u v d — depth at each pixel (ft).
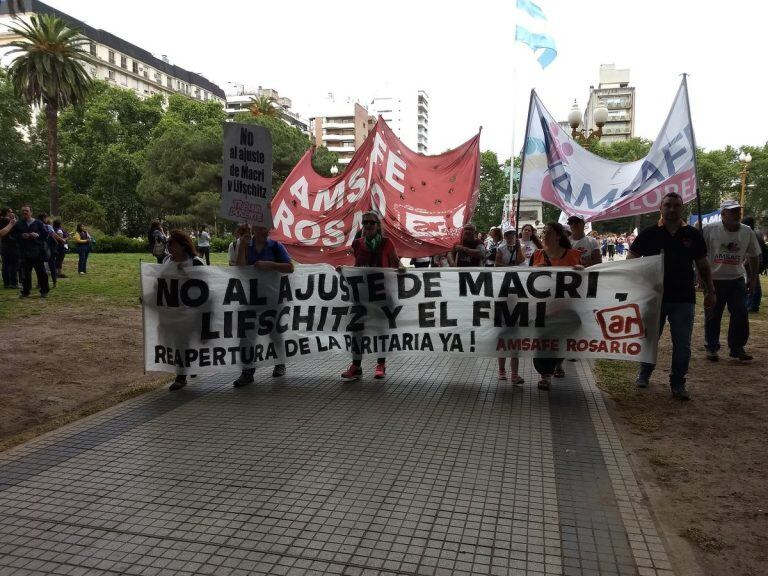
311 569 9.10
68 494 11.73
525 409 17.11
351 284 20.49
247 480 12.28
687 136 22.40
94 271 60.29
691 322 18.24
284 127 169.07
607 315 19.19
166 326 19.66
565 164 25.38
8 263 43.16
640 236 19.24
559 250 20.33
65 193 168.04
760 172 212.02
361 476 12.44
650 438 14.96
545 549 9.67
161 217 178.81
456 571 9.05
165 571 9.06
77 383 20.62
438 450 13.88
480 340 20.07
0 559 9.41
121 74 283.79
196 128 177.99
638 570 9.11
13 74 115.65
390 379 20.70
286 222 33.40
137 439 14.75
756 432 15.19
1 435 15.71
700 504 11.37
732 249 22.49
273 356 20.35
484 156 221.46
